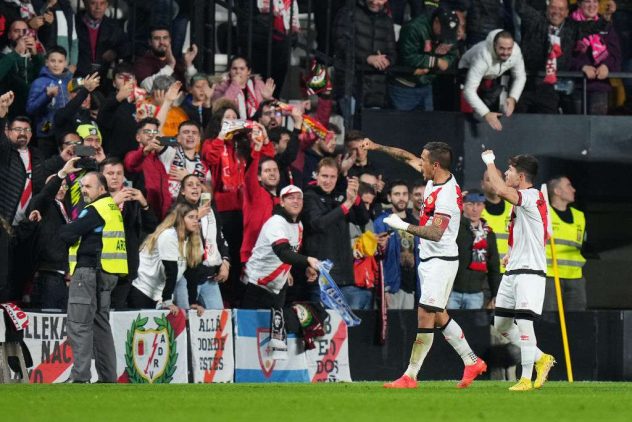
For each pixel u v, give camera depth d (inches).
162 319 1633.9
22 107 1879.9
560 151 2247.8
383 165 2154.3
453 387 1454.2
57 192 1601.9
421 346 1407.5
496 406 1040.8
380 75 2192.4
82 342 1502.2
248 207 1818.4
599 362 2030.0
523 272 1387.8
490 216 2017.7
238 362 1726.1
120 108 1849.2
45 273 1621.6
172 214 1658.5
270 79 2059.5
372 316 1882.4
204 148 1838.1
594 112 2325.3
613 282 2261.3
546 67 2271.2
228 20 2071.9
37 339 1546.5
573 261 2086.6
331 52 2261.3
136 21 2130.9
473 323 1948.8
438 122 2188.7
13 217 1679.4
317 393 1246.3
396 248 1926.7
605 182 2263.8
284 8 2174.0
